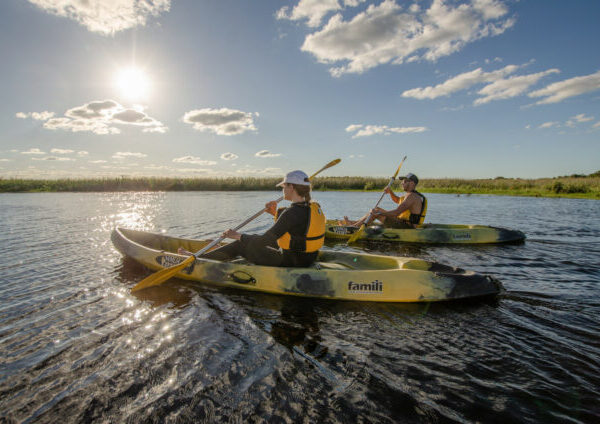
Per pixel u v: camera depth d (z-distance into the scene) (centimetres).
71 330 253
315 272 321
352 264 379
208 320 270
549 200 1725
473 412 166
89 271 400
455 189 2755
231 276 342
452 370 201
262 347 228
